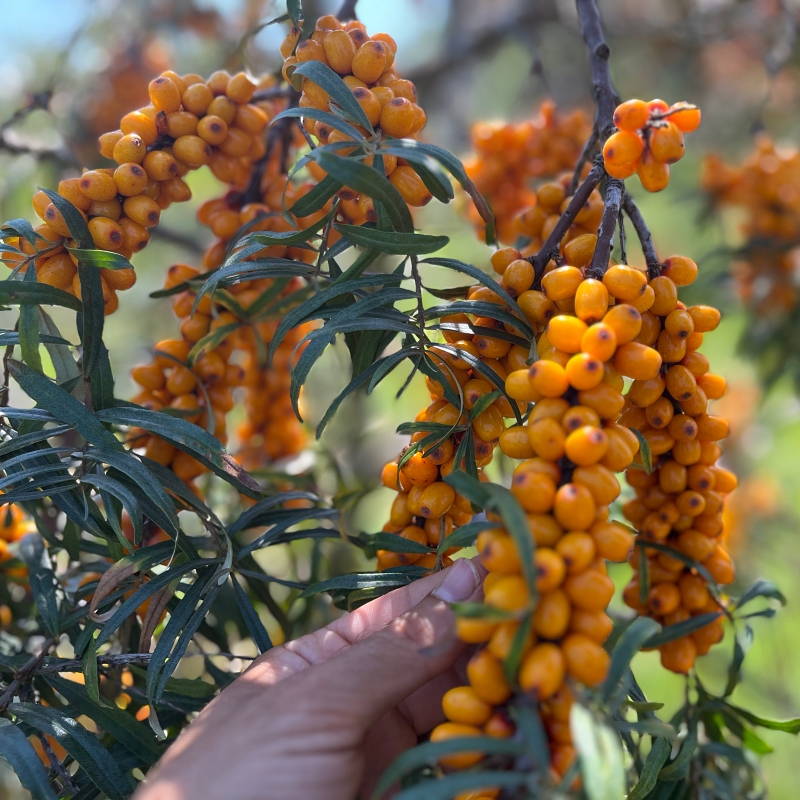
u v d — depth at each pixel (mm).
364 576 303
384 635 279
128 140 304
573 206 299
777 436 812
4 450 284
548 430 245
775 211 580
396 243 280
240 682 292
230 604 368
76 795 291
